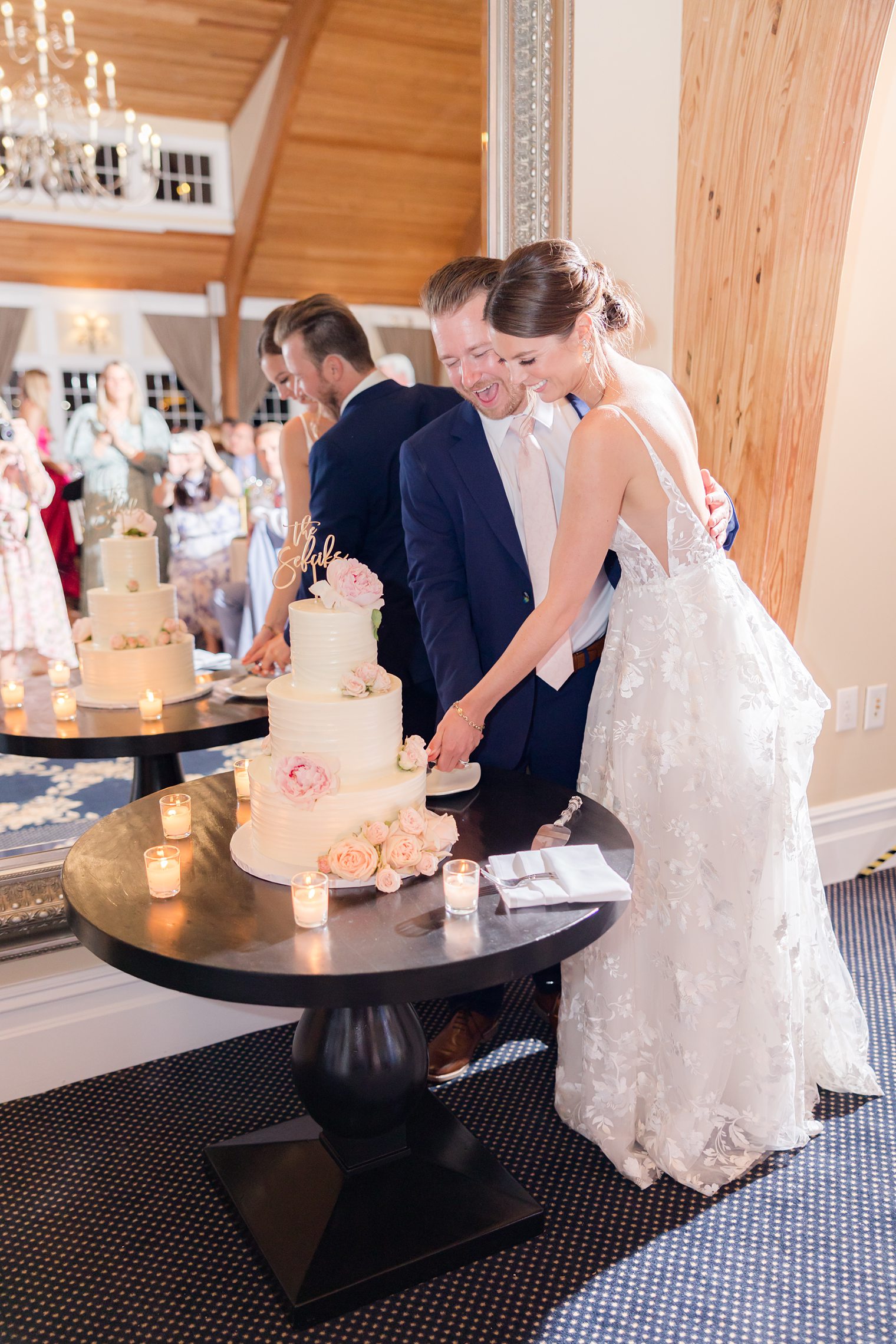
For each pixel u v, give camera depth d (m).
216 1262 1.88
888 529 3.30
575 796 1.93
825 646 3.27
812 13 2.42
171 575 2.35
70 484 2.20
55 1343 1.72
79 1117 2.32
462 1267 1.86
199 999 2.58
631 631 2.02
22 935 2.35
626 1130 2.07
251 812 1.81
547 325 1.76
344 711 1.60
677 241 2.73
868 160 2.94
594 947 2.03
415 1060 1.88
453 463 2.20
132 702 2.36
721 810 1.96
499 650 2.25
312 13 2.21
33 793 2.33
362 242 2.37
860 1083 2.34
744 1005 2.04
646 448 1.85
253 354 2.31
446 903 1.51
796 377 2.72
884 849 3.53
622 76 2.59
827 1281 1.82
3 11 1.95
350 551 2.51
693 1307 1.76
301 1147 2.06
